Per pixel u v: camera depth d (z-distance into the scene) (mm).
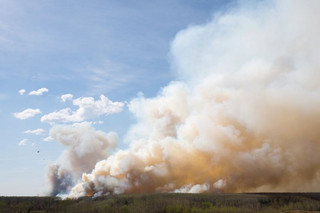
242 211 69250
